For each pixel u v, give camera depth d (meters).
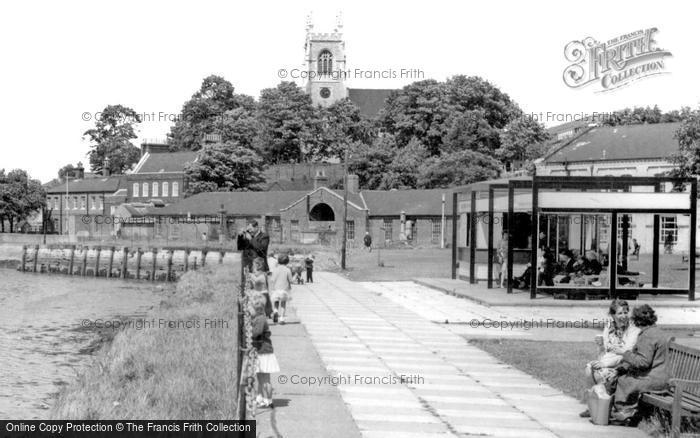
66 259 103.31
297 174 134.00
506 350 20.52
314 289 41.53
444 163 108.44
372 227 97.25
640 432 12.59
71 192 144.00
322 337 22.50
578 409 14.15
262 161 133.62
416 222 95.50
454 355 19.72
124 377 19.80
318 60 180.50
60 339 37.22
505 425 12.90
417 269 57.81
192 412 15.37
